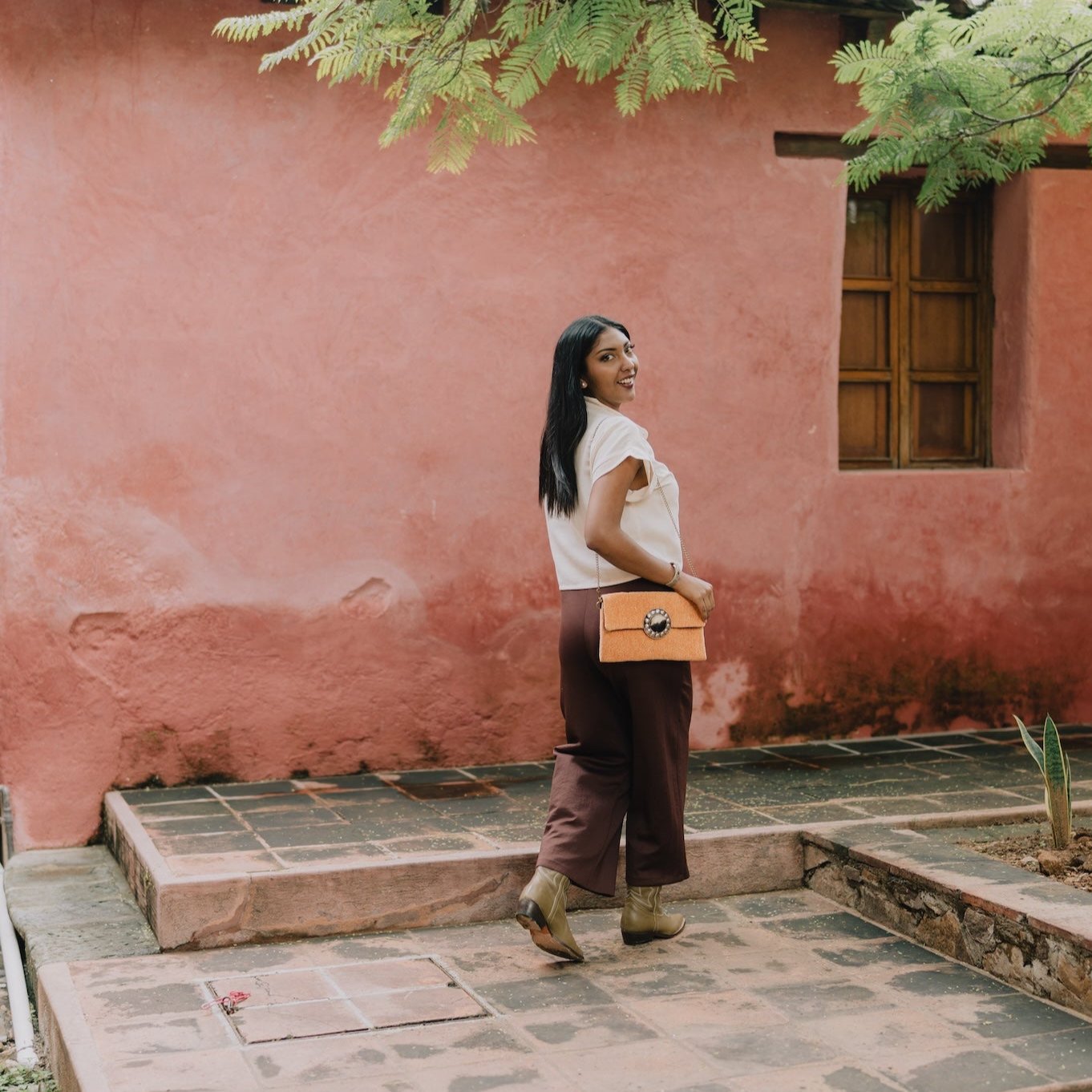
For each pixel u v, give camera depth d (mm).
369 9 3936
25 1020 3844
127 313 5172
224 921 3955
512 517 5691
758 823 4609
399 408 5523
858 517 6145
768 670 6031
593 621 3682
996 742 6074
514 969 3766
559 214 5691
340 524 5469
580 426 3713
